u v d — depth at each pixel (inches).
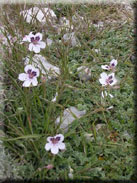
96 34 16.5
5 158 10.3
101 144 11.1
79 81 14.1
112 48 16.0
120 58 15.2
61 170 10.4
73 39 16.0
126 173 10.8
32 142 10.2
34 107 12.0
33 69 11.0
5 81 13.5
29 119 10.3
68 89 13.1
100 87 13.2
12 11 16.8
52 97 12.3
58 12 18.6
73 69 14.1
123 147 11.2
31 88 12.6
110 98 12.8
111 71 12.7
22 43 13.9
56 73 13.1
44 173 10.1
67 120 11.7
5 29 15.4
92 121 12.4
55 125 11.5
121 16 17.9
